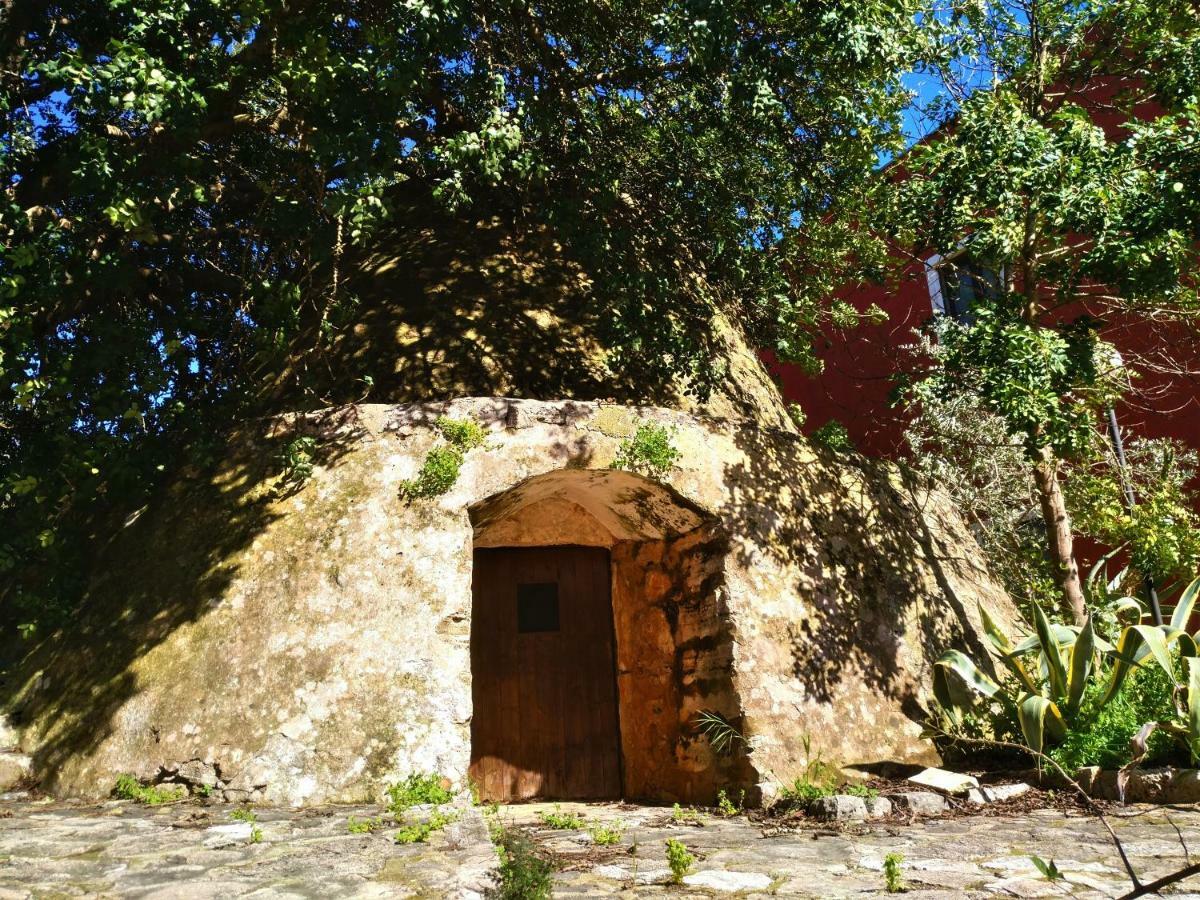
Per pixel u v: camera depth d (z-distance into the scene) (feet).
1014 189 25.95
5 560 23.90
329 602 22.91
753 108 24.16
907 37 24.53
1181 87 26.61
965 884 13.39
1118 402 40.14
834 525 28.68
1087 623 24.04
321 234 25.71
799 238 38.88
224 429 27.35
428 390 27.89
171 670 22.29
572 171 29.37
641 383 30.37
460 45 23.97
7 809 19.40
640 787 28.27
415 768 20.95
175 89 20.86
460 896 11.80
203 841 15.78
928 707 26.71
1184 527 31.99
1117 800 21.12
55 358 24.39
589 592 30.73
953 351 28.09
